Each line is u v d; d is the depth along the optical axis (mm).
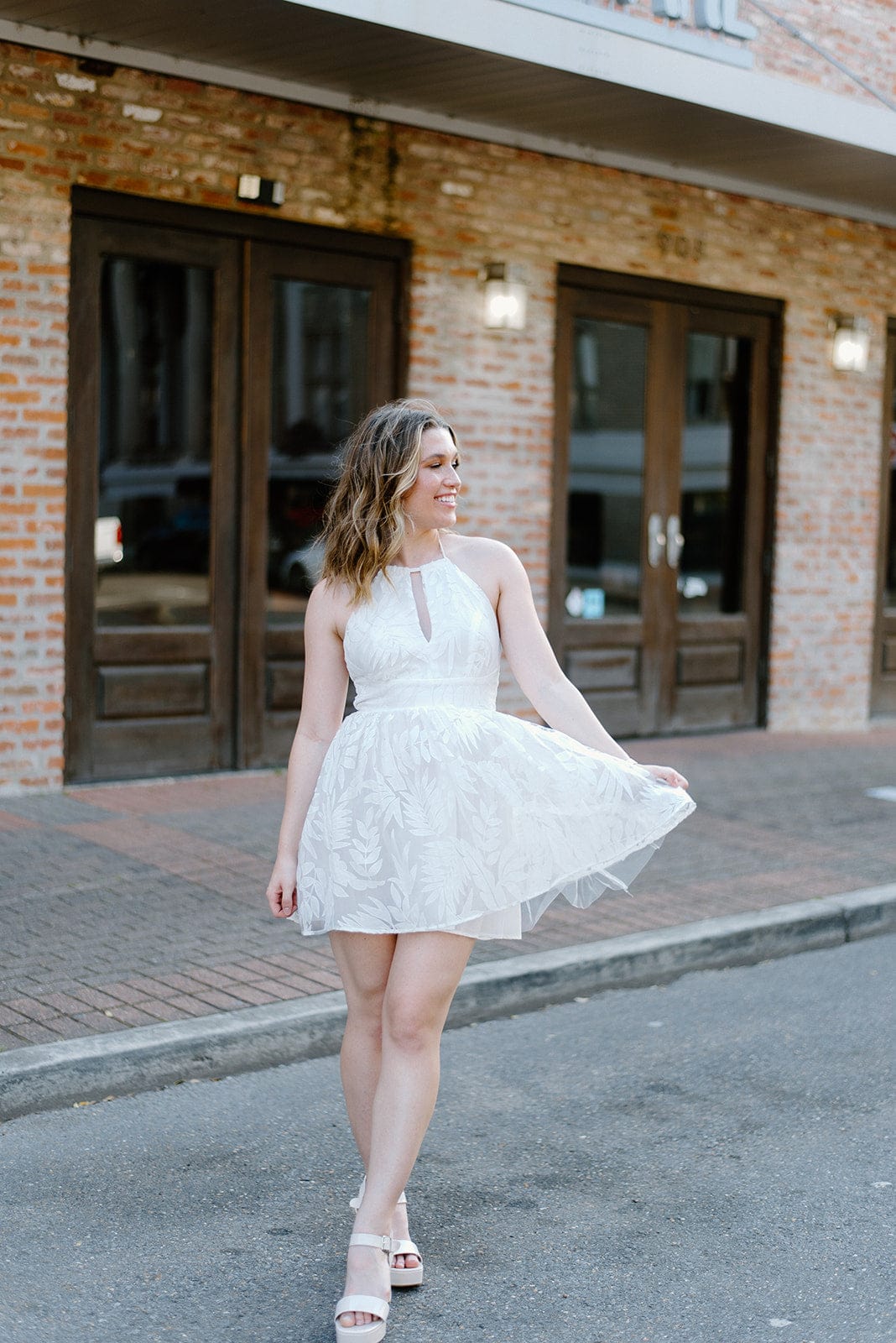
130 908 5836
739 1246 3520
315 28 7133
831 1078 4676
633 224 9820
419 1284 3295
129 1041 4441
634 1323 3146
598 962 5516
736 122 8703
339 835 3123
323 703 3297
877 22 10164
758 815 8125
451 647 3143
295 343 8500
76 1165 3896
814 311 10977
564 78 7867
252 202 8102
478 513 9250
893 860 7211
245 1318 3146
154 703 8180
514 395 9352
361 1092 3283
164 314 8031
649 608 10336
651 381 10195
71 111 7418
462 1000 5133
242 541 8398
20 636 7543
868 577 11594
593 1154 4059
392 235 8727
